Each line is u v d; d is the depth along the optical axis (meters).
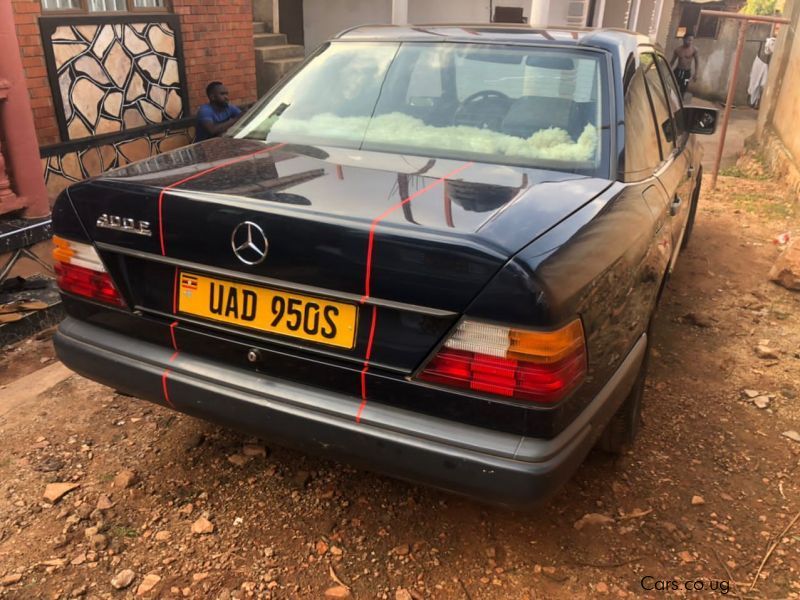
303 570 2.34
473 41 2.96
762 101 11.09
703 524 2.64
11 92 4.18
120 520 2.53
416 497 2.70
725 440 3.18
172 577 2.29
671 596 2.30
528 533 2.55
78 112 5.76
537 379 1.83
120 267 2.32
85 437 3.00
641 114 2.93
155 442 2.98
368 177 2.33
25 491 2.65
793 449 3.13
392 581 2.31
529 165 2.53
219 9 7.00
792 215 7.09
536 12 9.16
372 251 1.88
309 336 2.05
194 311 2.21
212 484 2.73
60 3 5.52
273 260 2.00
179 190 2.15
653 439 3.16
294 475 2.80
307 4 11.29
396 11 9.78
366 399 2.03
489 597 2.27
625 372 2.34
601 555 2.46
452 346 1.88
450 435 1.94
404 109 2.83
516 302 1.78
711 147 11.74
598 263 2.03
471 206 2.07
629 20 12.71
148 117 6.46
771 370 3.87
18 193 4.43
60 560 2.33
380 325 1.95
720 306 4.79
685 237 5.73
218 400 2.20
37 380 3.45
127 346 2.35
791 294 5.02
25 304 4.03
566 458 1.93
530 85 2.78
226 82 7.30
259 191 2.14
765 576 2.40
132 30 6.11
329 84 3.03
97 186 2.28
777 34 10.54
